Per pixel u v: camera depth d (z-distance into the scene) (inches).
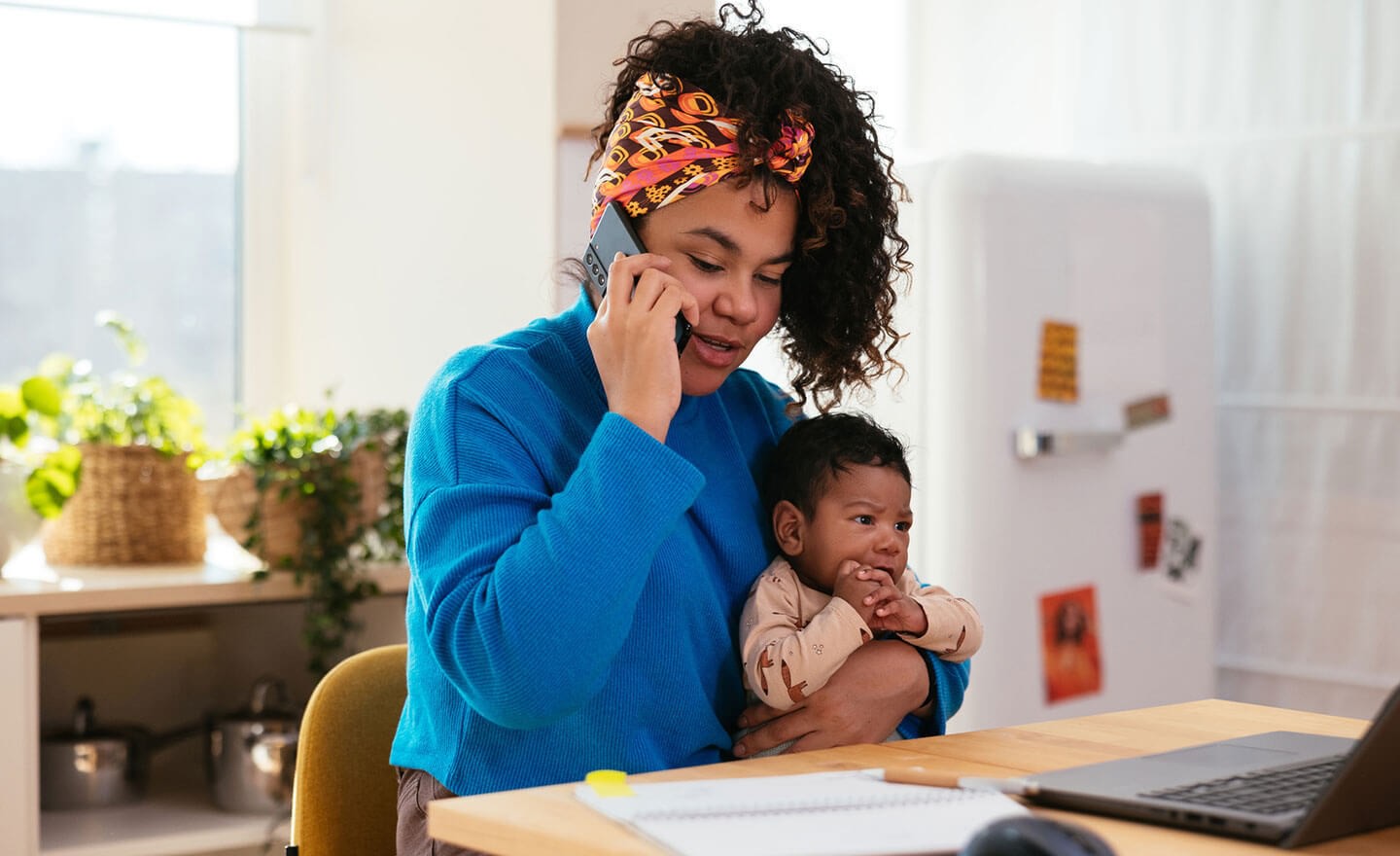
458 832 34.1
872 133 55.5
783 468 57.0
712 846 30.1
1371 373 109.0
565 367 51.8
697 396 54.2
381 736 56.3
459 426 47.6
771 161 48.3
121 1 106.8
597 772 36.7
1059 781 36.0
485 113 101.0
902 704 51.4
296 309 116.6
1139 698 106.1
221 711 109.0
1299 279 112.4
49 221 109.8
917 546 99.8
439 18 105.1
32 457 92.3
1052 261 100.1
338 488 92.2
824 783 36.1
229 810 96.5
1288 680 113.5
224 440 116.0
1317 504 111.8
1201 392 109.7
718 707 51.4
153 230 113.4
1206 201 110.0
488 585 42.9
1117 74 120.6
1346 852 31.9
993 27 126.4
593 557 42.7
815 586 56.1
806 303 57.6
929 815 32.8
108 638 106.7
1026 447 97.5
